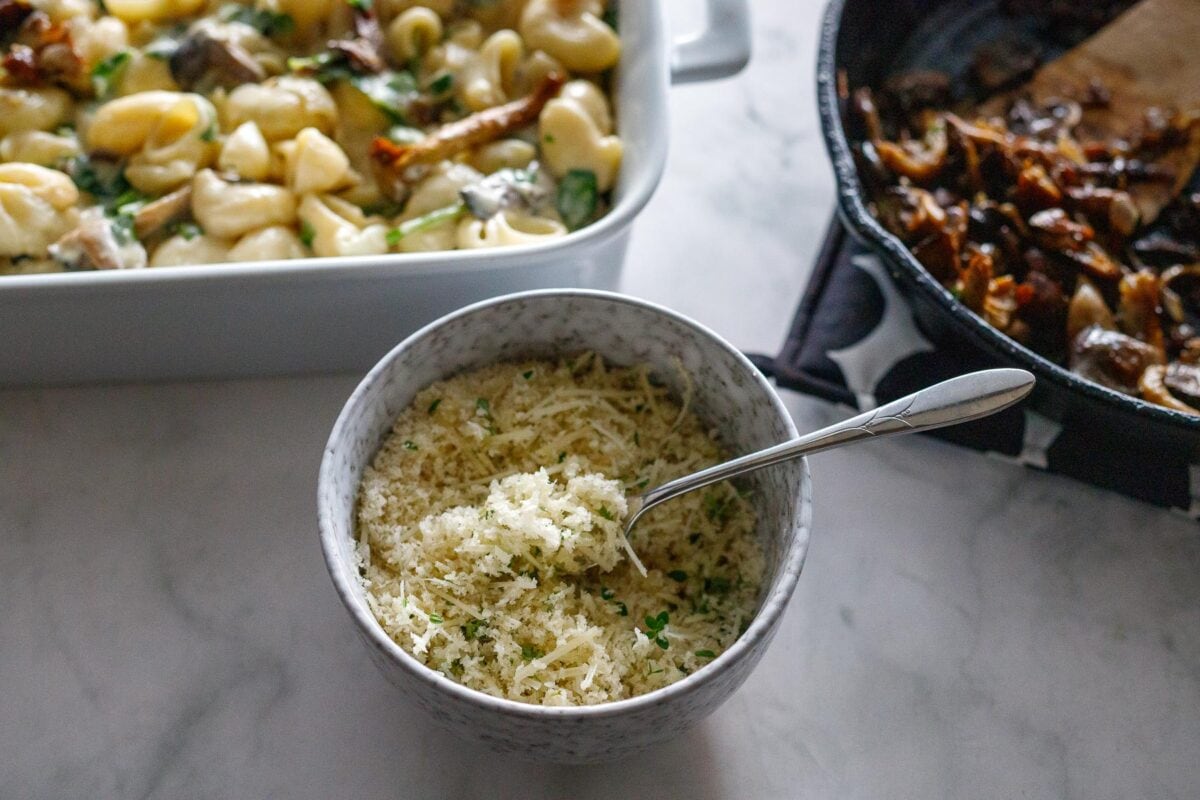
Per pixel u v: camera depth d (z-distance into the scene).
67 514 0.46
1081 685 0.43
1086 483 0.47
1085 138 0.55
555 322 0.41
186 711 0.42
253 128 0.48
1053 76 0.56
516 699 0.36
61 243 0.45
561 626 0.37
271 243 0.46
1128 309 0.48
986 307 0.48
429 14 0.52
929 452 0.48
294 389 0.49
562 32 0.51
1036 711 0.43
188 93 0.50
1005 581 0.45
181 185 0.48
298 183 0.47
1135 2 0.57
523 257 0.43
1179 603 0.45
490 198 0.48
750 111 0.58
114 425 0.48
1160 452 0.45
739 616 0.39
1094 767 0.42
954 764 0.42
